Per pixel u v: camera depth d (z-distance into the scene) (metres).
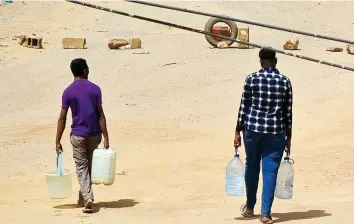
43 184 25.61
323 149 28.12
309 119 34.50
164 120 37.28
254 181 17.08
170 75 47.34
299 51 52.59
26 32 62.09
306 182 23.17
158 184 24.12
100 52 54.62
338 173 24.44
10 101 43.09
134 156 30.03
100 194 22.48
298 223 16.41
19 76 48.75
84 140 19.22
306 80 44.06
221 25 62.47
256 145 16.59
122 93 43.62
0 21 65.94
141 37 59.41
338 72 45.56
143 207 19.81
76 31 62.31
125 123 36.41
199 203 20.23
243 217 17.41
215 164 27.56
